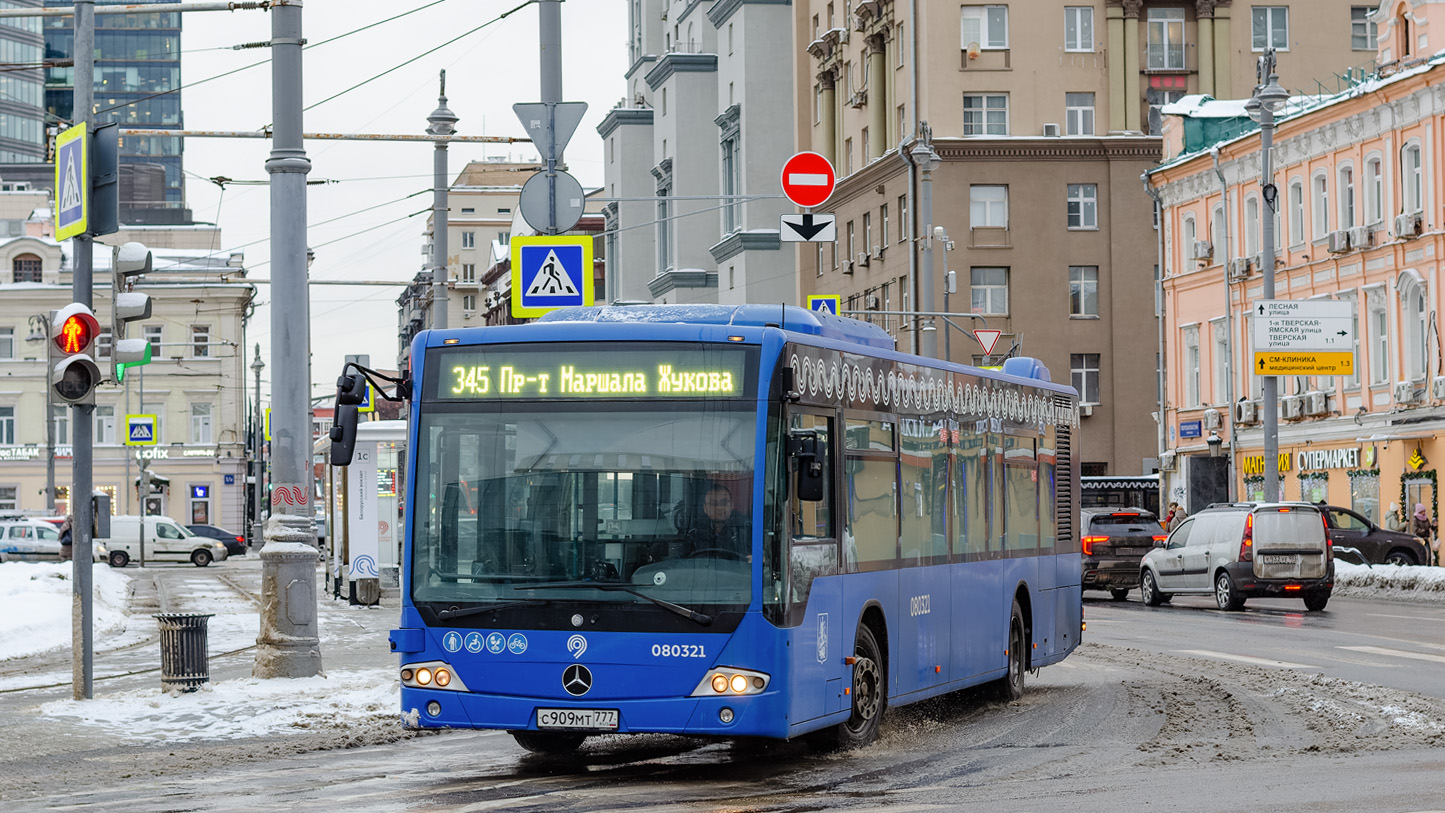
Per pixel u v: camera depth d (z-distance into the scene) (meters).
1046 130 73.19
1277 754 13.17
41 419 96.75
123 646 28.72
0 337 97.31
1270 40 73.88
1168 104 69.69
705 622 11.80
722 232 93.00
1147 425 72.94
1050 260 72.62
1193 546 35.03
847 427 13.30
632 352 12.23
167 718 15.64
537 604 12.02
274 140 18.47
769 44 88.75
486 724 12.05
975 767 12.70
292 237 18.41
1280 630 27.22
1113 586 38.62
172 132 26.20
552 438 12.24
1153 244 72.88
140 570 66.06
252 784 12.16
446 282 30.94
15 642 28.53
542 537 12.12
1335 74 67.38
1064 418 19.47
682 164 96.44
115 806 11.20
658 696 11.82
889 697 14.11
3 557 65.12
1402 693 17.36
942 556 15.41
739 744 14.21
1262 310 44.69
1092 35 73.62
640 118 104.94
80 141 16.73
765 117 88.62
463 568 12.22
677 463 12.05
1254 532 33.38
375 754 13.90
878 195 77.69
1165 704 16.97
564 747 13.94
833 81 84.31
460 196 166.00
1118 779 11.86
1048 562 18.62
